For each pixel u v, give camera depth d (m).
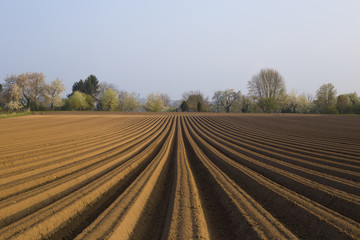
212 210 7.00
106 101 79.19
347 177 9.30
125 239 5.29
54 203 6.80
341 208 6.71
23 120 36.44
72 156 13.15
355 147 15.62
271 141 18.81
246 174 9.77
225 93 82.88
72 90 104.00
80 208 6.82
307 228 5.79
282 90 73.06
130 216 6.05
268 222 5.66
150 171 10.49
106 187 8.59
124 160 12.94
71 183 8.79
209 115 57.69
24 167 10.77
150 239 5.40
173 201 7.15
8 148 15.03
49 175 9.55
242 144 17.69
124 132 25.92
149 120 43.66
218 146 17.33
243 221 5.84
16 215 6.28
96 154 14.16
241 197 7.34
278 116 49.94
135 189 7.98
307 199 6.97
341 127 29.12
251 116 51.34
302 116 49.16
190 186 8.58
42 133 22.75
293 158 12.52
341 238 5.03
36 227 5.40
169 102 110.75
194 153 15.61
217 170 10.85
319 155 13.07
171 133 25.77
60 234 5.55
